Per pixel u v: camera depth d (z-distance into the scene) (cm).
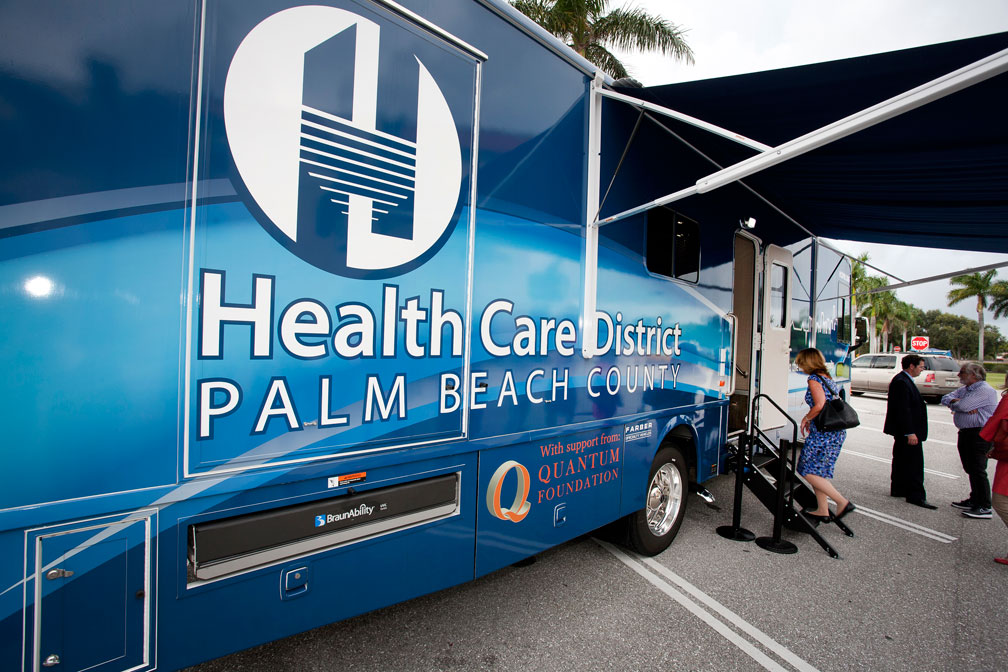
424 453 197
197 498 144
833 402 427
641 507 327
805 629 280
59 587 127
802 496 451
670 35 1062
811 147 197
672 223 349
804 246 598
